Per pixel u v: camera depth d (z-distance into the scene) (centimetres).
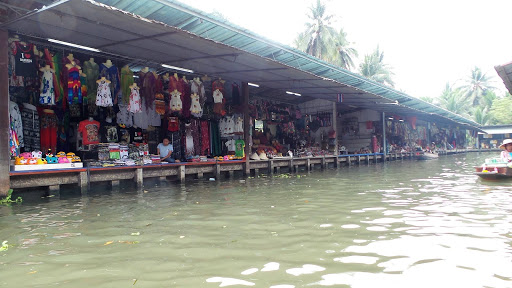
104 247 405
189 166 1169
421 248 384
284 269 328
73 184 923
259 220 535
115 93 957
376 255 363
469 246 389
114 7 663
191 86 1173
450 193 791
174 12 721
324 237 434
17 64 770
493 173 981
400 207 626
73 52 969
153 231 476
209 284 296
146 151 1078
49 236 455
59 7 627
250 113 1582
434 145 3328
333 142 1967
